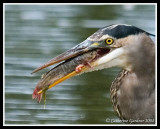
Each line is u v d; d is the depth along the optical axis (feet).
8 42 61.00
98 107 44.62
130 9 71.87
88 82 49.39
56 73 32.22
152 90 32.19
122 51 31.78
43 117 42.86
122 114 33.22
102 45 31.89
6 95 46.78
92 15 71.41
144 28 66.13
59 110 44.11
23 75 50.65
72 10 73.15
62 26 66.80
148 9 71.41
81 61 32.19
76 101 45.78
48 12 73.00
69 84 48.80
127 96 32.60
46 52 57.72
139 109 32.48
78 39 62.64
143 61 31.83
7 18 70.44
